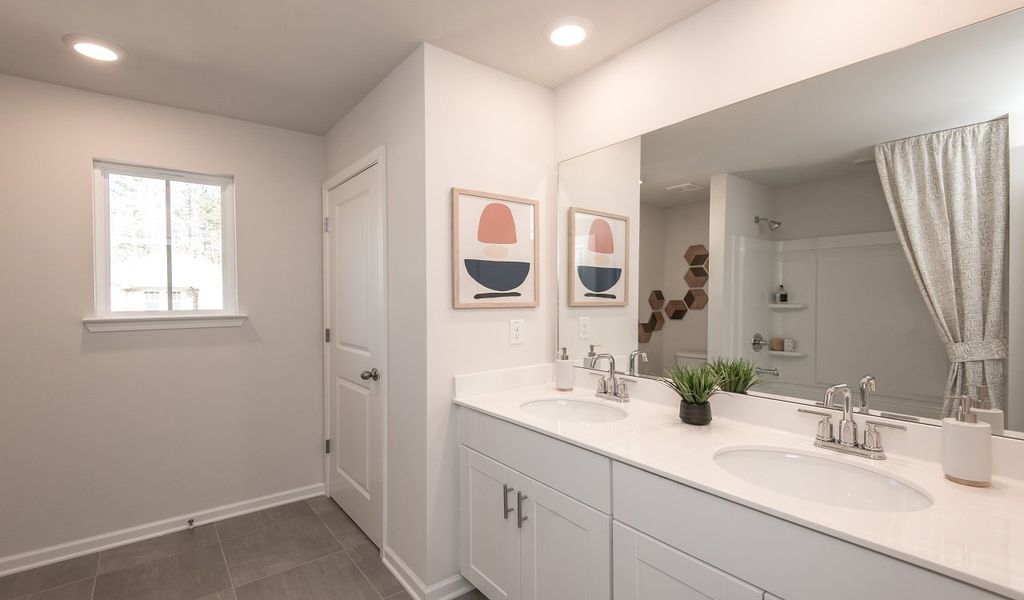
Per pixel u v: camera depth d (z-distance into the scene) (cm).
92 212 224
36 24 168
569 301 221
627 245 194
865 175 130
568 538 143
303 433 287
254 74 210
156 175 246
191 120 249
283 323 279
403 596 193
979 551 78
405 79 198
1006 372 110
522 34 180
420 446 191
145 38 179
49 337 215
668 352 181
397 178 205
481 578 181
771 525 95
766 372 151
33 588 195
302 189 285
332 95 233
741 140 155
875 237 129
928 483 106
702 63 166
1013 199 108
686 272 173
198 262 259
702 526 107
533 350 221
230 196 266
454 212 191
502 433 170
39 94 213
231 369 262
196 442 252
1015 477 107
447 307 192
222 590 196
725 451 131
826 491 122
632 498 123
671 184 177
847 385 133
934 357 119
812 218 140
